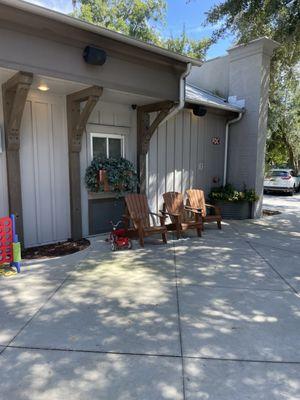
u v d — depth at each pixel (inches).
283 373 79.4
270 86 357.4
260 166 308.3
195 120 285.7
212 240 217.5
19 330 97.7
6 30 126.2
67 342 91.7
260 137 303.0
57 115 189.5
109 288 131.6
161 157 259.3
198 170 296.5
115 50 162.2
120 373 78.5
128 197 213.2
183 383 75.2
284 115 432.8
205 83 359.9
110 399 69.9
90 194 212.1
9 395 70.6
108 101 212.5
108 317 106.9
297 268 160.6
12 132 162.6
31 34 133.2
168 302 119.3
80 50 149.9
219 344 91.9
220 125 313.3
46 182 189.9
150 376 77.6
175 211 235.9
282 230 252.5
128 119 228.5
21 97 144.9
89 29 143.9
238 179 319.6
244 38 285.7
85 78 153.8
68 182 200.2
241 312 112.2
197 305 117.2
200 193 265.4
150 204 254.8
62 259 168.9
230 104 311.3
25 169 179.3
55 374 77.9
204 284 137.9
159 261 169.0
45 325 101.0
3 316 106.6
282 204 422.3
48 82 155.8
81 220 206.8
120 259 171.3
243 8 242.8
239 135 314.0
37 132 182.1
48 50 139.3
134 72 174.4
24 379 75.9
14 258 147.1
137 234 204.8
